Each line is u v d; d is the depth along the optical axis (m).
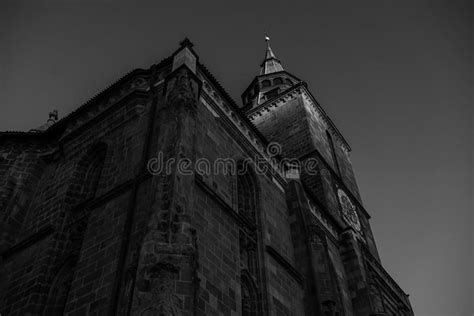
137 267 13.03
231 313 16.55
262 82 59.84
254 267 20.55
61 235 19.36
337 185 41.28
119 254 15.32
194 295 12.48
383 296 34.59
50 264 18.30
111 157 20.77
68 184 21.73
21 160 25.77
